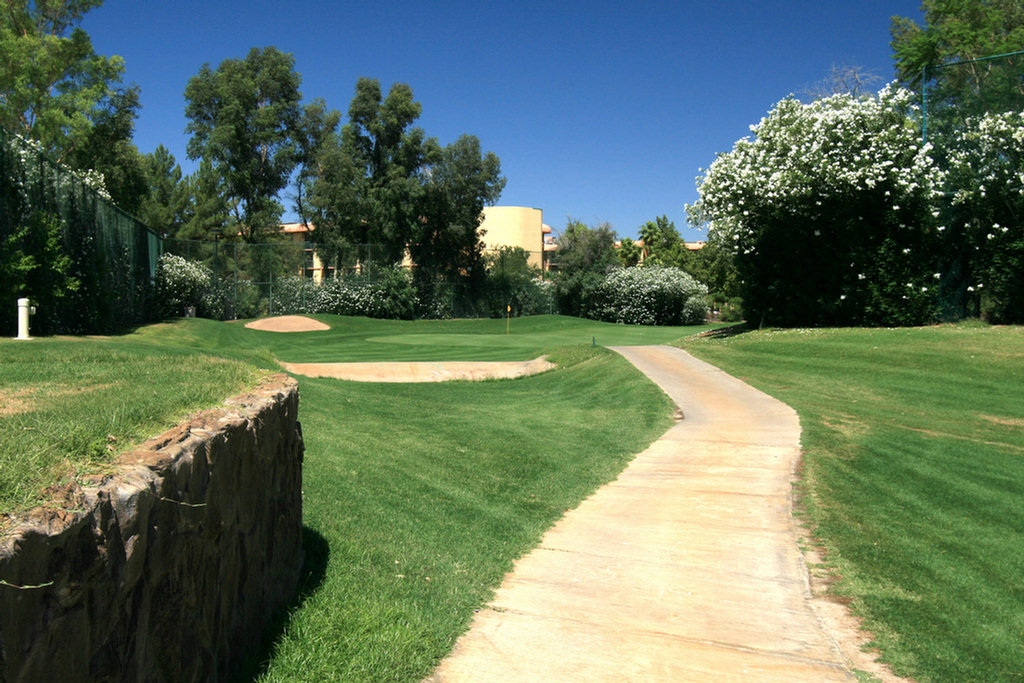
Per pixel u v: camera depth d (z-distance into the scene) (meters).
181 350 14.59
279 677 3.41
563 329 44.75
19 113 34.09
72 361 6.02
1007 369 18.44
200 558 2.91
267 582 3.93
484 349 28.52
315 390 14.30
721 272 68.12
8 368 5.27
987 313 24.95
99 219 20.83
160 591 2.59
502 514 7.33
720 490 8.57
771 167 26.55
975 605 5.16
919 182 24.66
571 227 58.81
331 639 3.88
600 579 5.59
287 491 4.43
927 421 13.49
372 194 47.44
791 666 4.08
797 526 7.08
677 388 17.36
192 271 35.16
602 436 12.37
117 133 40.00
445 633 4.23
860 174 24.50
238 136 53.69
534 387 19.94
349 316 44.19
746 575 5.71
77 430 2.80
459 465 9.30
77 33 34.69
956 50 34.34
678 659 4.11
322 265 44.78
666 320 51.81
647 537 6.76
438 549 5.89
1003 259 24.17
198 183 56.16
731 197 27.19
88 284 19.28
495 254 52.28
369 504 6.81
